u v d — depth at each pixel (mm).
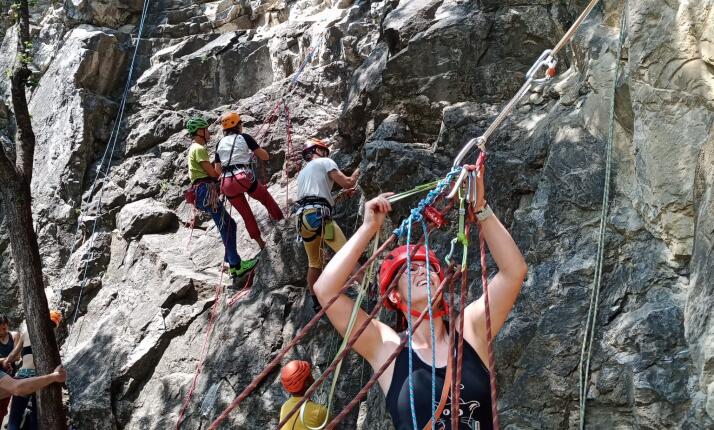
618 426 4660
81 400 7949
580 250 5223
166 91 10719
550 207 5480
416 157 6680
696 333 4336
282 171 9383
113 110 10805
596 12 5934
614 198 5238
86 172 10492
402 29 7445
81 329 9250
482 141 2730
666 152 4727
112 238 9836
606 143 5441
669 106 4742
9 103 11859
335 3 10492
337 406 6477
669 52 4746
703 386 4219
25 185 7203
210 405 7145
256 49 10547
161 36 11391
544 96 6445
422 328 2604
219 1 11430
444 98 7180
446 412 2455
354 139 8016
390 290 2533
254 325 7383
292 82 9867
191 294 8391
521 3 6922
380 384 2582
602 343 4801
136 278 9102
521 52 6902
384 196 2660
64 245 10203
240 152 8148
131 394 7980
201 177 8203
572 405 4848
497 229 2680
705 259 4348
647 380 4473
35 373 7145
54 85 11164
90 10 11422
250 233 8164
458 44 7133
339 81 9641
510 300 2668
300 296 7387
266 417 6836
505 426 4973
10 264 10359
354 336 2482
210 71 10641
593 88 5602
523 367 5043
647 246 4934
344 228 7352
